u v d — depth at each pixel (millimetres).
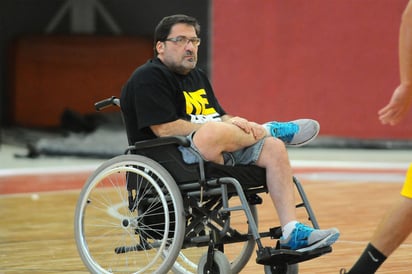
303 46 33031
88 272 13047
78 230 11648
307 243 10609
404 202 9414
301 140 11648
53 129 40812
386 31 32375
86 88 41688
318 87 33125
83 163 30578
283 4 33031
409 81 9484
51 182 25359
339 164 29594
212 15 33625
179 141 10852
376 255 9602
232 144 10953
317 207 19844
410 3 9359
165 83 11352
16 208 20281
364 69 32719
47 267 13469
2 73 43406
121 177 25359
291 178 11016
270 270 11422
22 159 32062
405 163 29688
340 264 13398
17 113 41562
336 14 32688
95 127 37125
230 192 11242
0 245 15523
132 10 45562
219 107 12250
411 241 15258
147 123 11195
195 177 10922
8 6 44031
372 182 24844
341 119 33219
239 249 14367
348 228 16891
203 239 11180
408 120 32688
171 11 45625
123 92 11586
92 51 41812
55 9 44750
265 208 19594
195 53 11594
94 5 44281
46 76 41500
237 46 33469
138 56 42312
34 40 41719
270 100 33438
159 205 11414
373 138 33031
